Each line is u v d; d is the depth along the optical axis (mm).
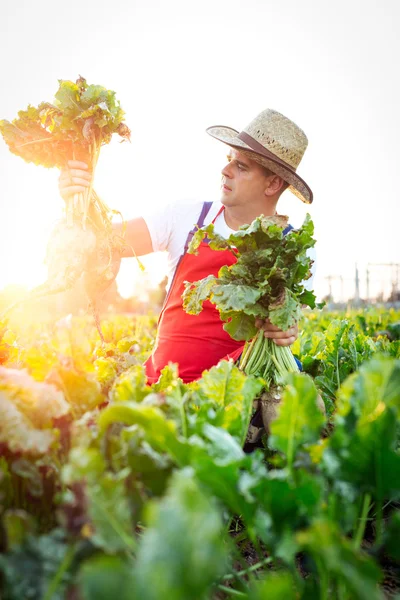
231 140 2779
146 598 734
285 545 991
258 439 2270
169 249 2949
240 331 2168
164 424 1108
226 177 2734
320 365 3018
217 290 2084
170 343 2719
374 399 1182
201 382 1580
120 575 813
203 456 1076
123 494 1122
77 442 1264
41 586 950
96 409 1529
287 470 1171
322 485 1161
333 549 868
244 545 1735
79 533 1025
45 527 1278
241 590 1343
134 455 1214
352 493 1146
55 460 1319
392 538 1101
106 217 2336
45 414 1319
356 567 884
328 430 2184
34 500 1277
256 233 2119
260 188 2732
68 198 2189
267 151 2672
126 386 1549
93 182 2219
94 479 1049
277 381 2152
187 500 776
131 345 2715
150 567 740
